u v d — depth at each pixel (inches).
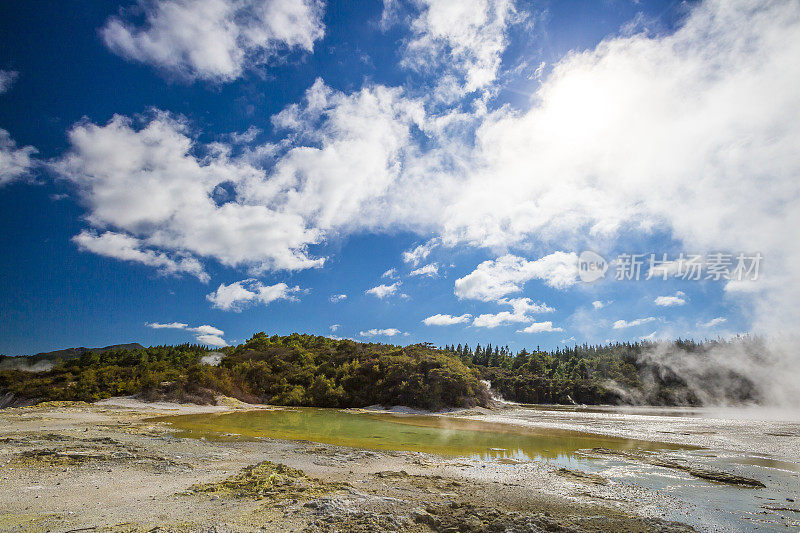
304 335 4114.2
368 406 2388.0
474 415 2034.9
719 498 542.0
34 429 960.9
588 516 446.6
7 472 528.4
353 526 371.9
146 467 594.9
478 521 399.2
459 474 645.9
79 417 1295.5
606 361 5639.8
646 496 545.0
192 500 440.1
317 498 447.8
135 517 380.8
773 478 665.0
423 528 381.7
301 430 1214.3
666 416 2079.2
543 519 410.9
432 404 2230.6
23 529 344.5
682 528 416.8
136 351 3321.9
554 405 3710.6
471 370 2849.4
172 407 1786.4
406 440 1063.6
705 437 1160.2
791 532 421.4
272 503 428.8
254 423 1358.3
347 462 710.5
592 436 1176.2
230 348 3690.9
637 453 885.8
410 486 545.0
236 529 351.9
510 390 4077.3
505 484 584.4
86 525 355.9
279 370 2812.5
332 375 2733.8
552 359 5925.2
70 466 575.2
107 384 1963.6
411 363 2586.1
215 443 870.4
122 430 1006.4
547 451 904.9
